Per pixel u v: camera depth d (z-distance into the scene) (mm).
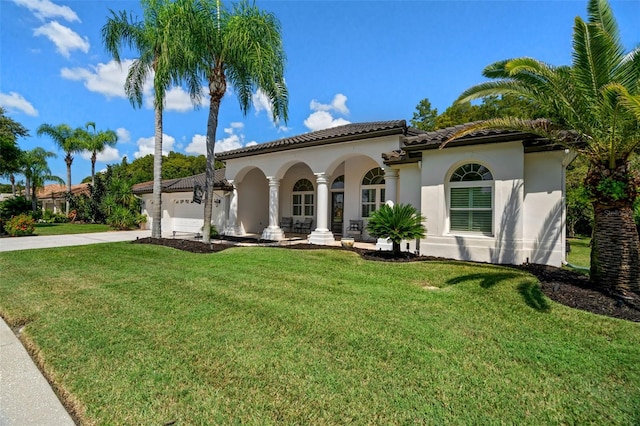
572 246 15938
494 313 5344
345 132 14234
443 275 7941
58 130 36281
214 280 7621
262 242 15547
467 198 10195
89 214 32594
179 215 23172
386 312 5406
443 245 10383
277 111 12742
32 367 3844
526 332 4590
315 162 15188
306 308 5609
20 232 19578
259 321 5031
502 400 3049
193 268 9000
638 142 6008
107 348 4168
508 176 9328
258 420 2791
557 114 7168
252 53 11625
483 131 9289
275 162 16703
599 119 6281
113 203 27906
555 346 4148
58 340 4445
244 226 19781
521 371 3553
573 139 7574
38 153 38469
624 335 4438
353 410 2902
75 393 3234
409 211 10289
